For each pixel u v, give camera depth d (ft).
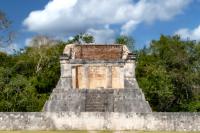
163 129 103.50
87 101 120.67
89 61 132.36
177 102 177.47
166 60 189.57
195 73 182.29
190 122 103.24
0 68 172.14
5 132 100.27
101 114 104.47
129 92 120.98
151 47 207.72
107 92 122.11
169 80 171.73
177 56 186.29
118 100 120.16
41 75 187.32
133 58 125.08
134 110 118.01
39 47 212.84
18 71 196.75
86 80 132.67
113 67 137.39
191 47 190.08
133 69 124.98
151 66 183.62
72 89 121.70
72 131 102.12
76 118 104.63
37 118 104.88
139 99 119.75
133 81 124.57
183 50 192.03
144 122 103.91
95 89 122.72
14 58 206.08
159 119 103.81
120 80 131.85
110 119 104.27
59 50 206.28
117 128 104.06
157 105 170.91
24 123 104.73
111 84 134.92
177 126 103.40
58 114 104.94
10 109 152.46
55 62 199.00
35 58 202.08
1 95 157.48
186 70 185.68
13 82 160.15
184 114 103.60
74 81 131.95
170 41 199.31
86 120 104.47
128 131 102.22
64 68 125.49
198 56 187.93
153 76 170.81
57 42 219.82
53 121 104.78
